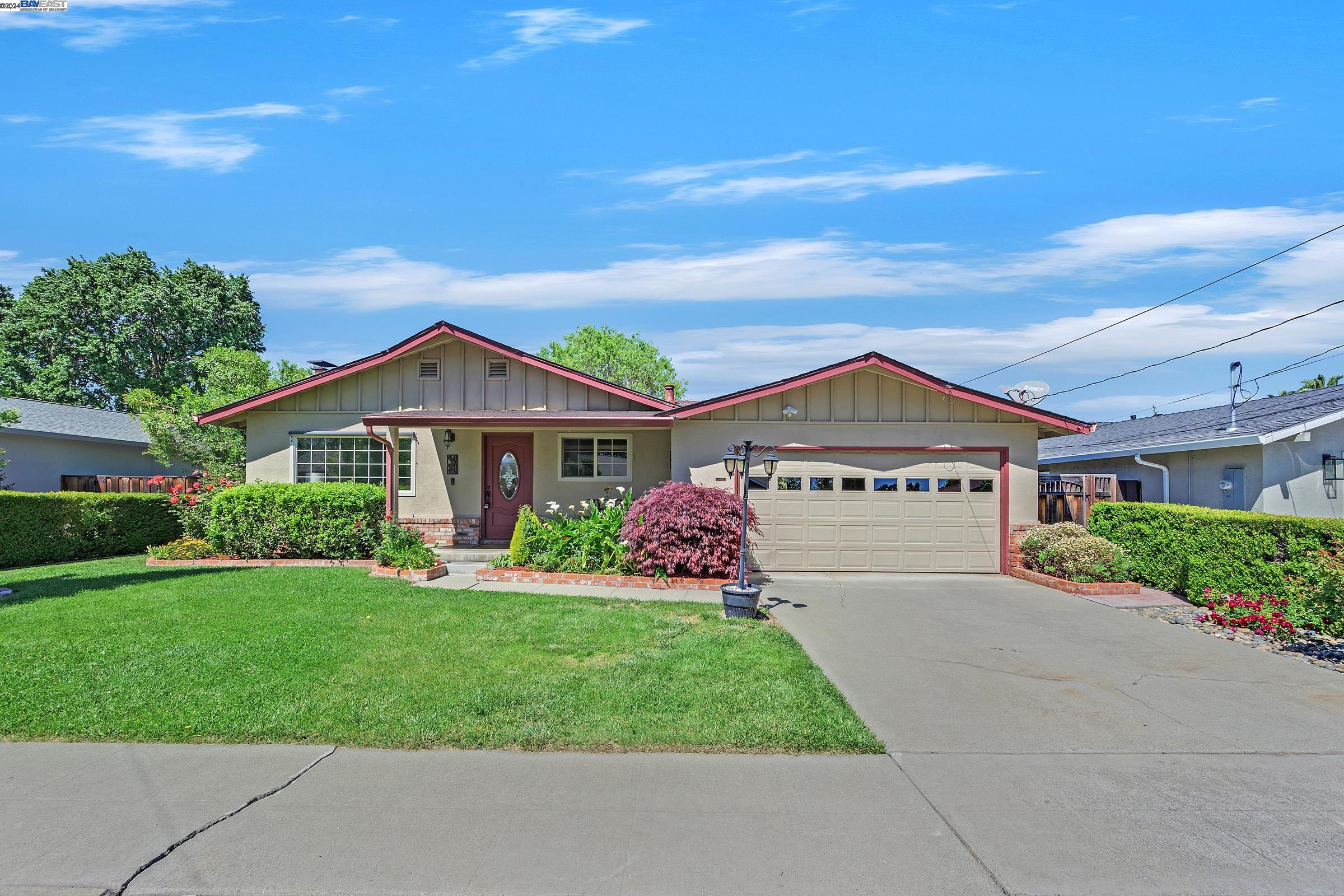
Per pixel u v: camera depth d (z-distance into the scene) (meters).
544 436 16.09
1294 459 13.04
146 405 21.69
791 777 4.85
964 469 13.50
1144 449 15.87
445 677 6.61
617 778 4.81
